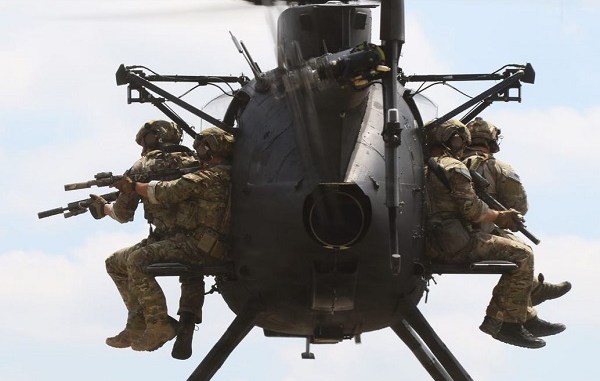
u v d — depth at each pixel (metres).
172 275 44.50
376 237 42.59
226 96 47.69
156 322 45.53
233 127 45.16
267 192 43.31
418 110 46.06
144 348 46.03
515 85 48.72
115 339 48.00
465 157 47.50
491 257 45.22
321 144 42.28
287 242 42.75
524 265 45.59
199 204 44.66
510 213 44.97
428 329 44.62
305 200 41.84
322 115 41.88
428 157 45.50
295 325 44.50
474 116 49.28
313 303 43.03
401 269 43.59
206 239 44.50
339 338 44.38
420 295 45.44
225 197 44.59
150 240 45.91
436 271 45.09
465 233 45.09
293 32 45.06
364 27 45.06
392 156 41.62
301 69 41.28
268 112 44.59
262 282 43.84
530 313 49.72
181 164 46.34
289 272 43.03
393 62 42.12
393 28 42.00
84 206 47.38
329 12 44.81
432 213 45.25
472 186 45.22
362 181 42.59
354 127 42.75
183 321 46.34
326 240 41.81
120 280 47.72
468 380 44.94
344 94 41.25
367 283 43.06
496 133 47.97
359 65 40.38
